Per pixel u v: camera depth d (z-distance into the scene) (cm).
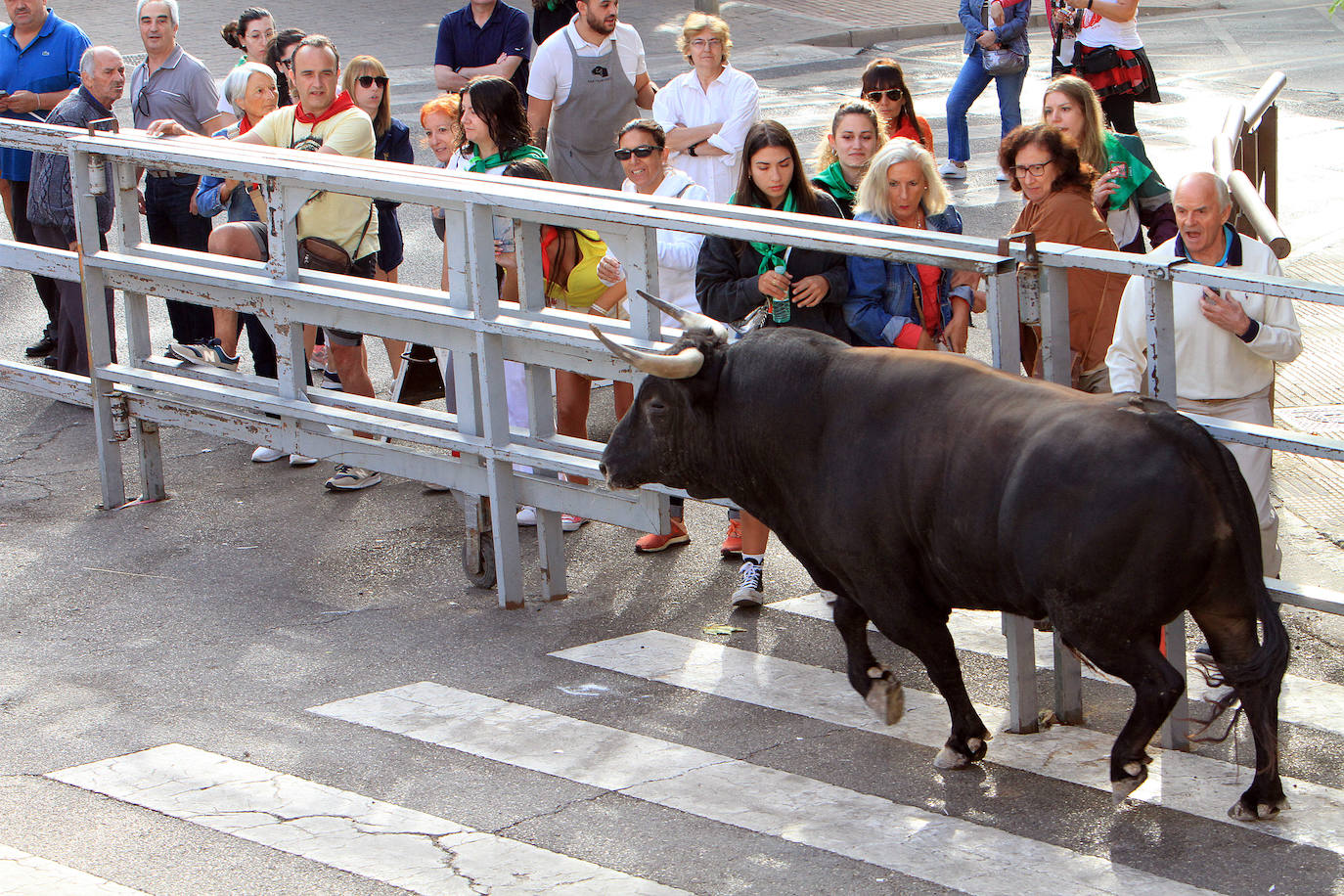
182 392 1002
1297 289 574
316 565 941
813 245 679
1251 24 3284
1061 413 547
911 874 559
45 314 1510
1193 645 776
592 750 679
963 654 780
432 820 615
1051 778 634
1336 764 643
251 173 915
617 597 883
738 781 644
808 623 834
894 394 589
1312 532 934
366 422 912
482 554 891
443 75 1536
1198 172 707
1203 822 589
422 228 1758
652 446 664
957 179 1878
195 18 3114
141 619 858
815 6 3544
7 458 1167
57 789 648
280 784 651
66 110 1265
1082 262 624
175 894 555
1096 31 1488
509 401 983
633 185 963
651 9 3391
